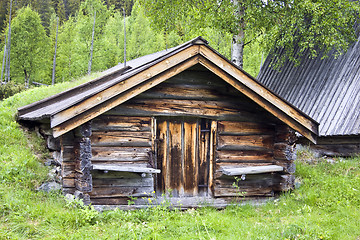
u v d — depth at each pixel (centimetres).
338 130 912
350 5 1038
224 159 661
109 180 582
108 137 585
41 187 614
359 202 627
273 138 706
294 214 589
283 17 1166
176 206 605
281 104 634
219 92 655
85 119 523
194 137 657
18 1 4975
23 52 3038
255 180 687
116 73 1055
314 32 1152
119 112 593
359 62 986
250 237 462
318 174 804
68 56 3253
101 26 2698
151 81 561
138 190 597
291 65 1310
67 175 579
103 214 523
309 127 663
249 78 605
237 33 1205
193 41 568
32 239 432
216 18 1202
